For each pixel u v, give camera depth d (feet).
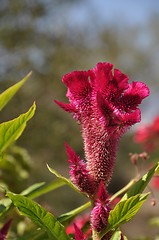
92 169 7.34
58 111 61.72
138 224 47.42
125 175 69.56
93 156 7.34
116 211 7.11
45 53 65.67
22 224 12.82
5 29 64.08
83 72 7.39
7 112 59.62
